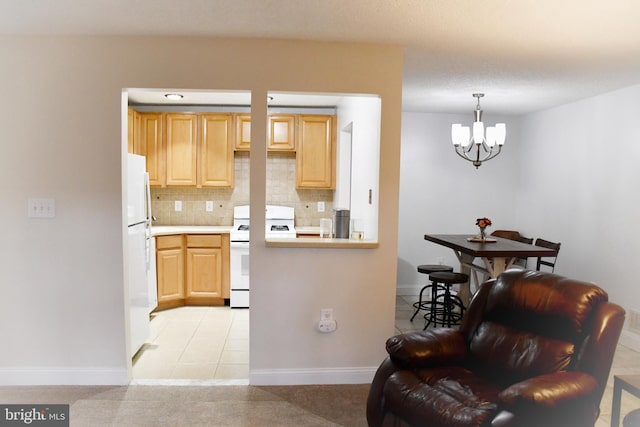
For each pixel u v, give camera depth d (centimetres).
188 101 511
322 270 309
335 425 261
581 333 216
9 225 297
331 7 235
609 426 267
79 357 304
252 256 305
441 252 575
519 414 183
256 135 299
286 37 288
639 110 389
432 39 283
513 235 547
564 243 487
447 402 200
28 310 301
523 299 238
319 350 313
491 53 309
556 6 229
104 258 299
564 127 488
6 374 303
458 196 571
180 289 508
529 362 223
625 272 403
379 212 309
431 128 563
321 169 541
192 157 529
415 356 236
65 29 276
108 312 302
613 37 274
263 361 310
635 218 392
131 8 240
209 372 334
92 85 291
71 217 297
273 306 308
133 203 340
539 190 532
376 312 314
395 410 218
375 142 325
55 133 293
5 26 271
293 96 477
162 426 257
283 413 273
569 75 364
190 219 564
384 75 301
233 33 281
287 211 554
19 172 295
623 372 346
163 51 292
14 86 290
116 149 295
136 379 318
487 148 570
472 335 256
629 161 399
